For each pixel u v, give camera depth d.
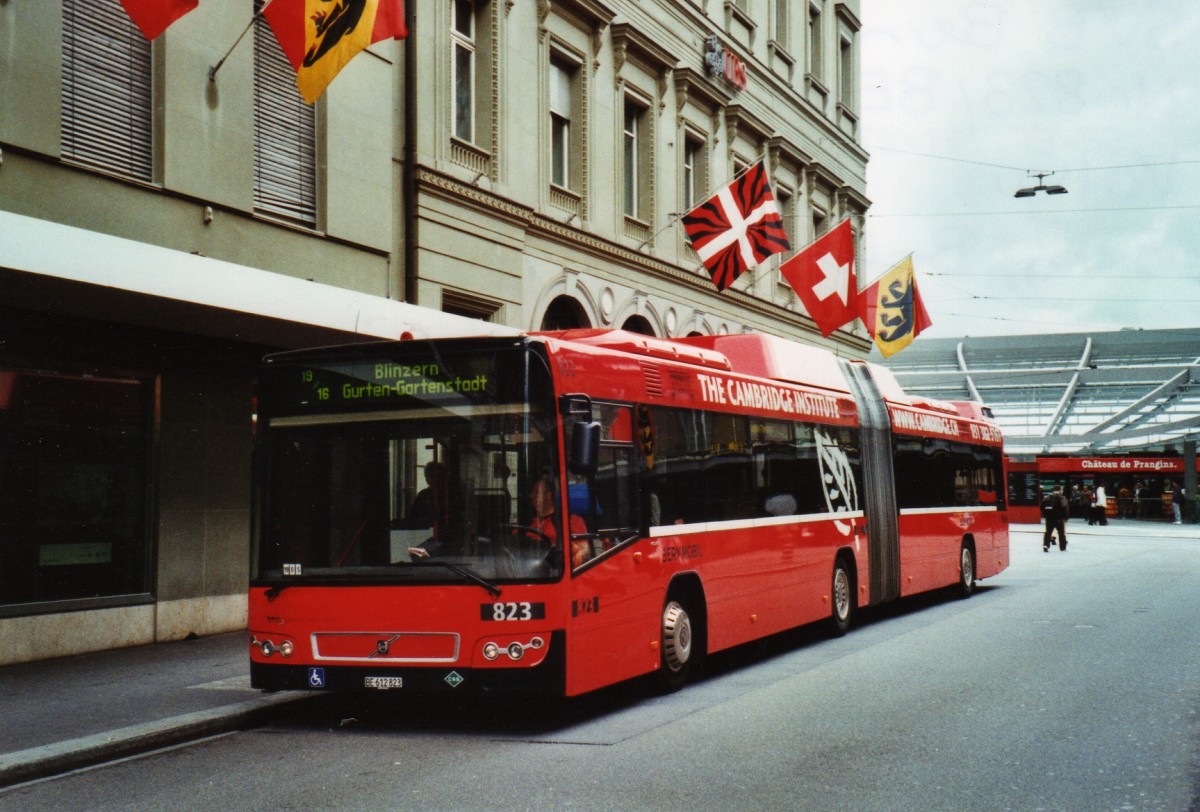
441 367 8.81
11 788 7.17
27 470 11.68
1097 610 16.83
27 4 11.27
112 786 7.17
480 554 8.51
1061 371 69.06
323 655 8.76
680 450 10.75
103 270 10.29
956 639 13.70
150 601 12.92
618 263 22.14
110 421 12.61
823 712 9.16
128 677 10.68
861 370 16.94
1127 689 10.06
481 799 6.60
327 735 8.67
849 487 15.20
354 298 13.40
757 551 12.21
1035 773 7.12
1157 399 69.38
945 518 18.98
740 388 12.26
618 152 22.23
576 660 8.60
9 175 11.11
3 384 11.45
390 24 12.80
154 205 12.65
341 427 8.96
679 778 7.04
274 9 12.71
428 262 16.72
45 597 11.84
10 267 9.53
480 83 18.42
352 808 6.46
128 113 12.57
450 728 8.84
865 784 6.86
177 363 13.33
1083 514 58.31
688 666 10.66
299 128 14.92
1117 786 6.80
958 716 8.91
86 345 12.26
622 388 9.78
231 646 12.67
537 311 19.53
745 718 8.98
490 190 17.98
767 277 29.70
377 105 16.00
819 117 32.84
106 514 12.55
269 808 6.51
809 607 13.60
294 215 14.79
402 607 8.57
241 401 14.12
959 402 21.91
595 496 9.12
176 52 12.98
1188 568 26.12
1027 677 10.73
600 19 21.27
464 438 8.70
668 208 24.14
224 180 13.52
